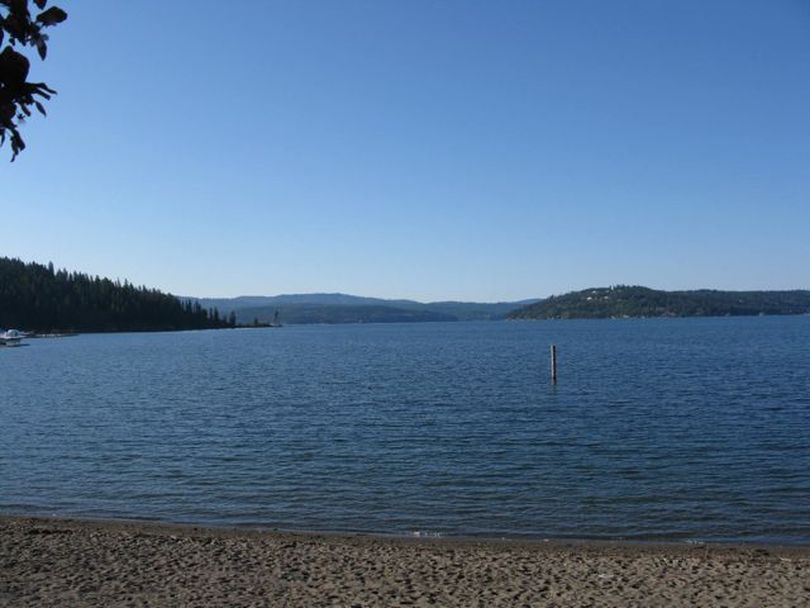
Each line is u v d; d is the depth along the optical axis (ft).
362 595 30.83
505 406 104.32
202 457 69.41
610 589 31.53
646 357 209.97
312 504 51.78
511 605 29.50
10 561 35.86
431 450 71.15
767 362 180.24
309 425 89.51
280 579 33.19
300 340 447.42
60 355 291.38
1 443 78.74
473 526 45.75
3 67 8.41
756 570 34.14
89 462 67.62
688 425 84.07
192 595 30.73
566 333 463.83
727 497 51.78
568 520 46.80
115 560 36.17
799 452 67.00
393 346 331.36
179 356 272.92
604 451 68.95
